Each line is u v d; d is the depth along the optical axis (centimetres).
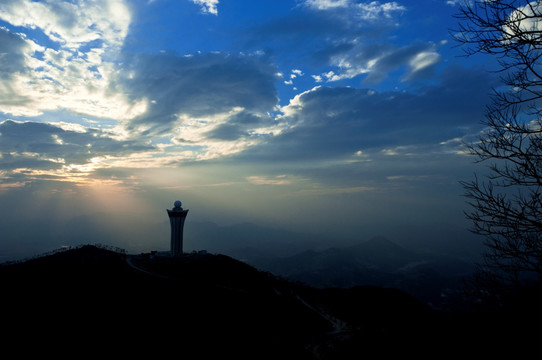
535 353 1066
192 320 3959
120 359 2852
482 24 1075
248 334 3797
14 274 5047
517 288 1027
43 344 2977
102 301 4178
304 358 3180
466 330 1555
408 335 2162
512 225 1042
